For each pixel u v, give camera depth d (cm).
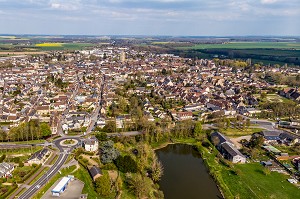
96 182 17512
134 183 17775
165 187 18725
